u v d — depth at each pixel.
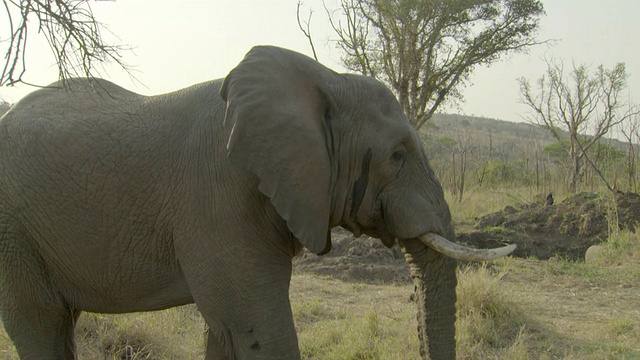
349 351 6.50
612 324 7.89
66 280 4.53
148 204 4.20
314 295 9.53
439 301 4.24
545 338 7.50
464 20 22.66
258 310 4.03
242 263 4.02
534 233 16.48
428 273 4.25
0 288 4.60
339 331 7.22
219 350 4.80
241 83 3.88
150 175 4.20
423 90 22.97
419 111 23.84
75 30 3.76
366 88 4.23
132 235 4.25
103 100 4.54
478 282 8.28
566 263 12.21
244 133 3.80
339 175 4.14
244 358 4.09
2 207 4.46
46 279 4.55
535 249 15.57
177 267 4.28
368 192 4.18
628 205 16.48
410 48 22.31
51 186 4.34
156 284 4.35
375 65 23.52
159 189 4.19
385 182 4.18
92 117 4.42
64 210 4.33
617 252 12.91
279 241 4.12
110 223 4.27
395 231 4.16
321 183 3.91
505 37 23.00
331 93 4.12
